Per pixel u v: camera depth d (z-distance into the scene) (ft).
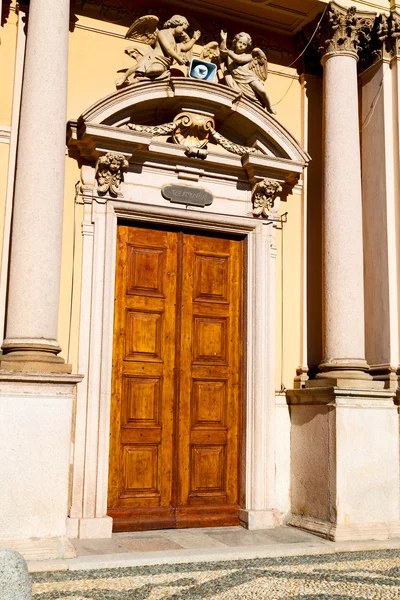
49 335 20.72
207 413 25.67
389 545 22.40
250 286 26.43
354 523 23.15
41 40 21.89
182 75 26.71
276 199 27.35
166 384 25.16
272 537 23.25
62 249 23.89
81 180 24.38
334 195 25.81
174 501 24.66
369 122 27.99
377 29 27.61
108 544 21.56
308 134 28.78
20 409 19.16
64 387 19.75
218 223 26.12
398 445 24.34
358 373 24.50
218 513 25.22
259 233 26.63
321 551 21.58
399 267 26.37
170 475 24.82
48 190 21.15
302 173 28.17
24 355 20.11
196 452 25.35
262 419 25.55
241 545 21.88
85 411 23.18
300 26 28.94
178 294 25.68
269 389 25.89
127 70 25.40
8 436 18.97
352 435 23.57
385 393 24.18
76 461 22.84
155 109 25.61
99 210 24.29
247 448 25.48
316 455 24.47
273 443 25.64
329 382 24.40
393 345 26.00
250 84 26.94
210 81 25.26
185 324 25.68
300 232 28.04
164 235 25.85
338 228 25.54
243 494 25.45
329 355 25.20
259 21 28.73
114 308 24.63
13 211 21.72
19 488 18.93
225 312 26.43
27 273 20.71
